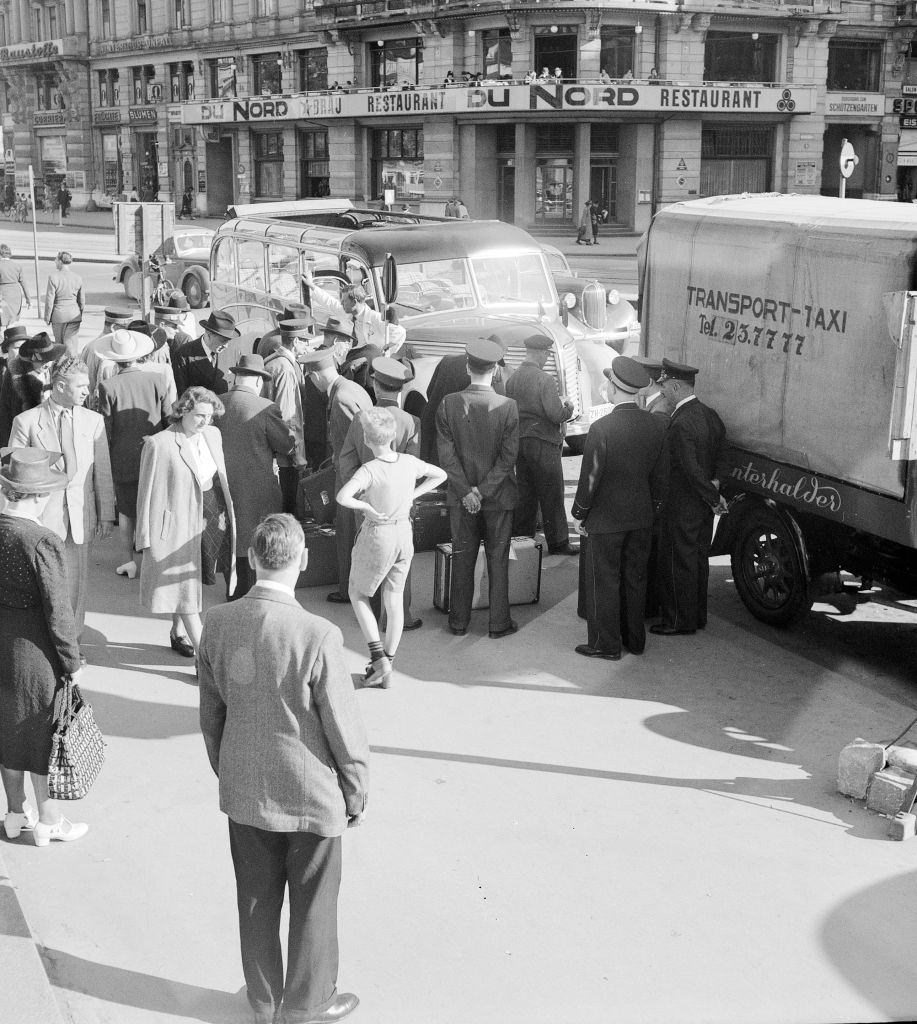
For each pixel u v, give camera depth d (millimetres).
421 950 4598
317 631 3881
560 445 9781
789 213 7781
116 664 7484
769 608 8297
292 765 3902
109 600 8734
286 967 4203
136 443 8930
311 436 9602
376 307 12547
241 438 7688
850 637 8242
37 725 5090
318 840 3984
